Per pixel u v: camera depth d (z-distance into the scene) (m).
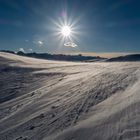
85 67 47.03
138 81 17.00
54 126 12.54
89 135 9.67
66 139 10.15
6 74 44.97
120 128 9.23
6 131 14.34
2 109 21.42
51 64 65.75
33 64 65.12
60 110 15.36
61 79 31.52
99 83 20.45
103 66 43.72
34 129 13.18
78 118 12.54
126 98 13.12
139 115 9.84
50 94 21.97
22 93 27.56
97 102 14.53
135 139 7.88
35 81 35.09
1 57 77.56
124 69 28.42
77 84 23.59
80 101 15.90
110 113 11.40
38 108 17.84
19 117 16.84
